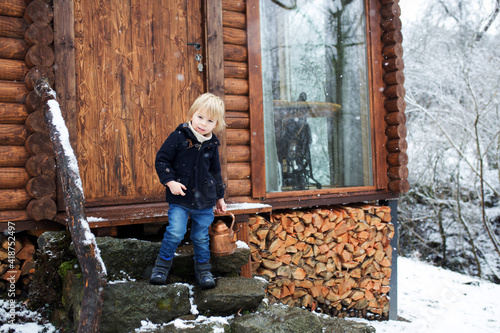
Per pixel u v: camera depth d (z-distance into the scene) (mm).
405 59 10586
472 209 9352
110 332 2580
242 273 3539
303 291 4250
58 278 3088
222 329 2654
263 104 4301
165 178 2697
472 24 10008
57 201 3309
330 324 2924
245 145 4195
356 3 4914
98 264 2441
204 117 2807
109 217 3061
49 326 3021
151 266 2977
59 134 2631
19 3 3283
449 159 9875
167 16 3939
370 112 4840
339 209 4578
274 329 2668
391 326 4570
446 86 9742
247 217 3590
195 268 2973
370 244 4641
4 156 3188
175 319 2717
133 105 3764
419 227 10156
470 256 9258
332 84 4801
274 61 4500
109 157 3645
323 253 4348
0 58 3262
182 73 3982
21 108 3270
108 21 3682
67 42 3369
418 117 10195
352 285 4543
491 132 9336
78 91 3527
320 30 4801
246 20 4180
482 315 5234
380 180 4816
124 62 3738
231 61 4164
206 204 2848
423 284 6617
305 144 4586
